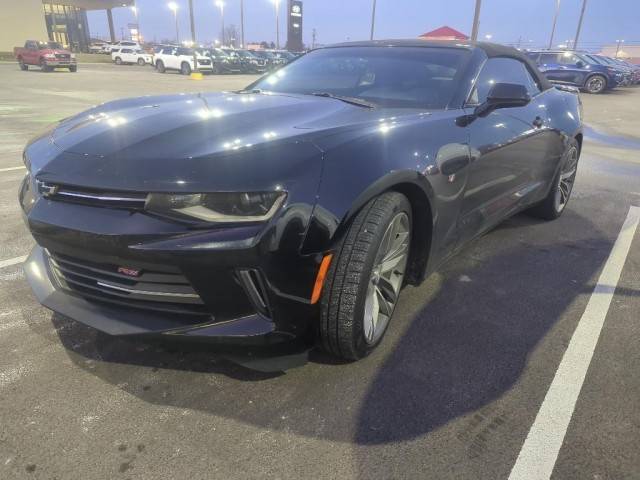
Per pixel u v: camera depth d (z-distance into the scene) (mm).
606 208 5020
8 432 1836
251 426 1892
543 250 3770
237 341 1884
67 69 31188
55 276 2270
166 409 1969
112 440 1812
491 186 3053
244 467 1711
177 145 1976
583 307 2891
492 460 1768
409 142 2289
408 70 3098
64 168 2004
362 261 2004
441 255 2719
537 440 1865
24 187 2299
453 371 2262
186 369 2213
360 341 2145
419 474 1703
